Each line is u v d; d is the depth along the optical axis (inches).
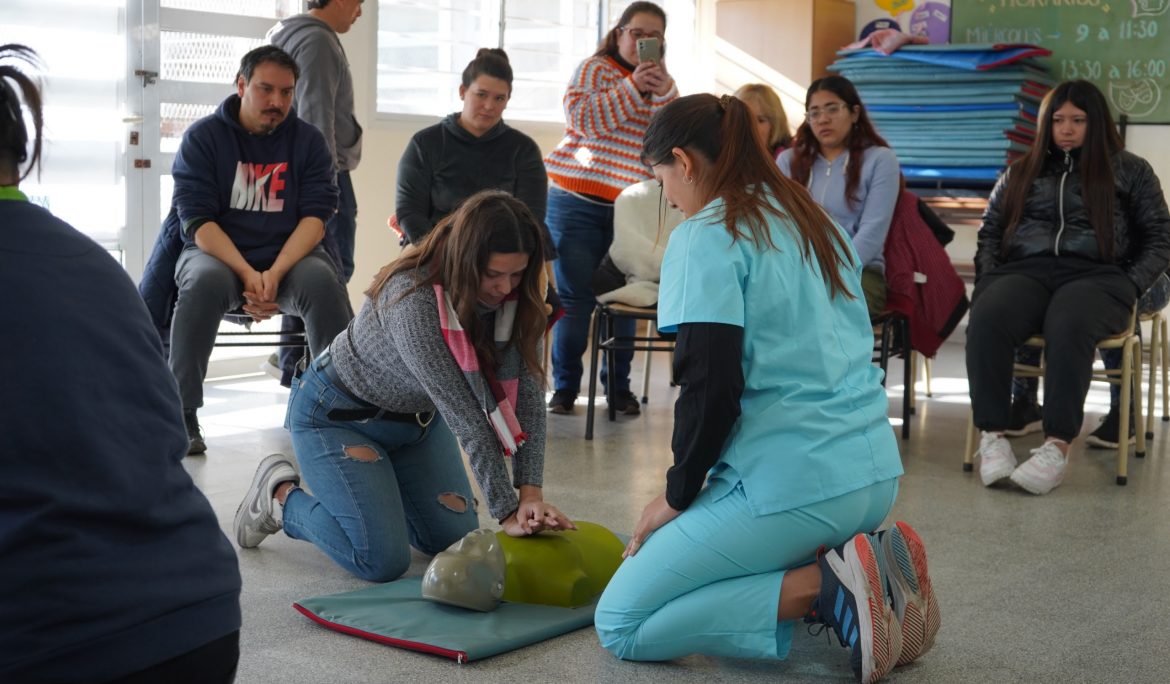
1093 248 154.9
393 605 95.9
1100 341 149.8
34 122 43.4
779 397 80.8
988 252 163.5
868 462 82.7
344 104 178.2
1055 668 88.7
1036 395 181.3
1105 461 162.9
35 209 43.1
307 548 114.1
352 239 184.2
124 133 182.5
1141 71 244.7
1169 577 112.0
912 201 171.5
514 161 171.0
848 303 84.4
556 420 178.4
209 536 46.0
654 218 168.6
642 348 166.4
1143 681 86.7
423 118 228.1
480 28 237.0
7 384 39.6
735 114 83.3
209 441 155.2
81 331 41.8
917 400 205.9
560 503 131.2
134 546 42.7
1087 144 155.9
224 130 151.0
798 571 82.9
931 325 170.9
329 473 103.5
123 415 42.7
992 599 104.4
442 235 94.4
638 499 133.7
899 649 81.6
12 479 39.6
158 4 185.2
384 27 219.5
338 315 149.7
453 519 109.7
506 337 97.1
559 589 97.3
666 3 284.5
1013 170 162.7
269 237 153.3
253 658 85.9
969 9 261.0
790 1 266.1
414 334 93.0
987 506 137.5
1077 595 106.0
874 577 80.0
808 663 88.2
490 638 88.4
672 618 84.2
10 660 39.2
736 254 78.7
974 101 244.2
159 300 153.6
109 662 41.1
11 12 167.5
